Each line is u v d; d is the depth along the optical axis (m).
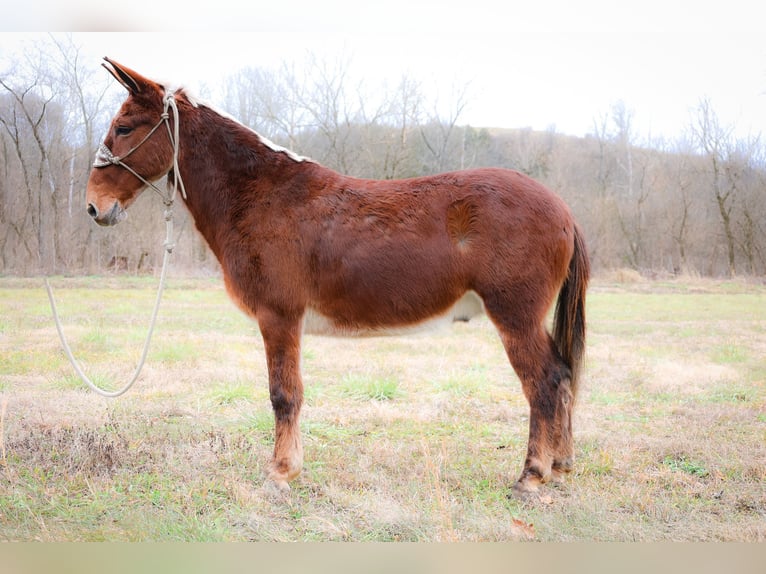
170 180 3.94
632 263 18.88
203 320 9.92
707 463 4.05
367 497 3.49
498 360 7.32
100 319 9.74
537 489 3.47
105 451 3.96
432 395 5.76
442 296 3.51
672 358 7.48
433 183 3.56
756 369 6.94
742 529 3.13
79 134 15.47
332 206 3.60
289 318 3.63
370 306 3.58
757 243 17.62
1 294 12.48
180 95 3.85
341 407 5.32
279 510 3.37
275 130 15.58
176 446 4.27
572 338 3.61
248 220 3.67
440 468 3.92
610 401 5.62
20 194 15.36
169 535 3.06
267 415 4.91
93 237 17.02
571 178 19.20
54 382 5.87
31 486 3.55
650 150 19.11
